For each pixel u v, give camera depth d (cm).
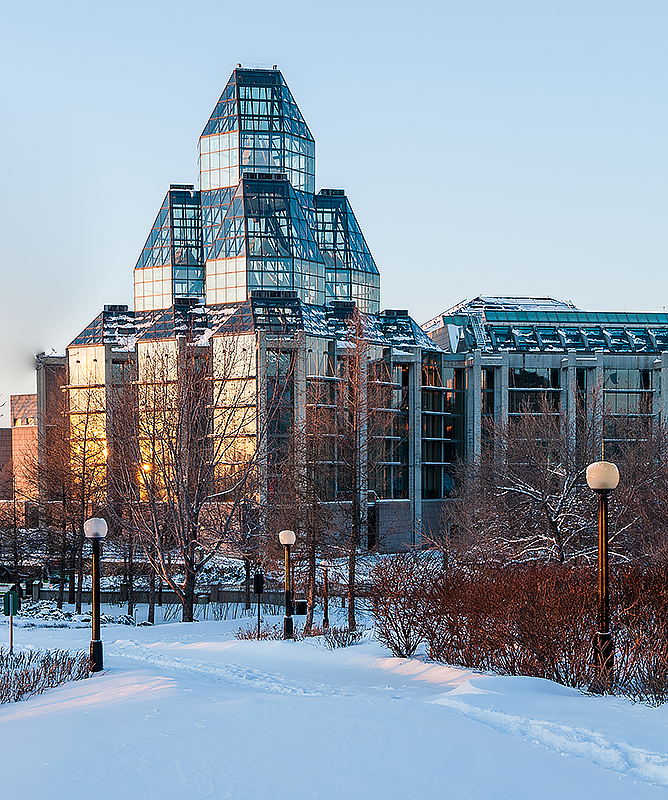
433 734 991
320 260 8650
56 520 4934
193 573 4041
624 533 3219
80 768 873
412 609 2152
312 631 3061
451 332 9200
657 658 1376
